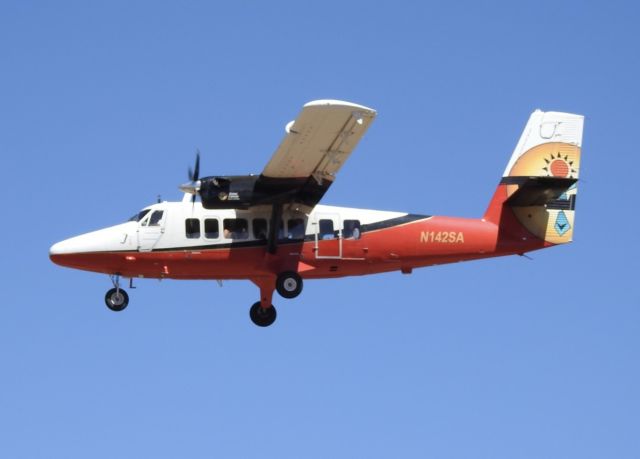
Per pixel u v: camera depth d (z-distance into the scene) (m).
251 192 88.50
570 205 96.62
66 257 88.69
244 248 90.19
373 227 92.88
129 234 89.00
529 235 95.88
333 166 87.00
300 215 91.62
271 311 96.19
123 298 91.62
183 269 90.31
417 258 94.00
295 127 81.19
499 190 96.50
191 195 90.81
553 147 98.00
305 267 91.75
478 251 95.00
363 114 79.69
